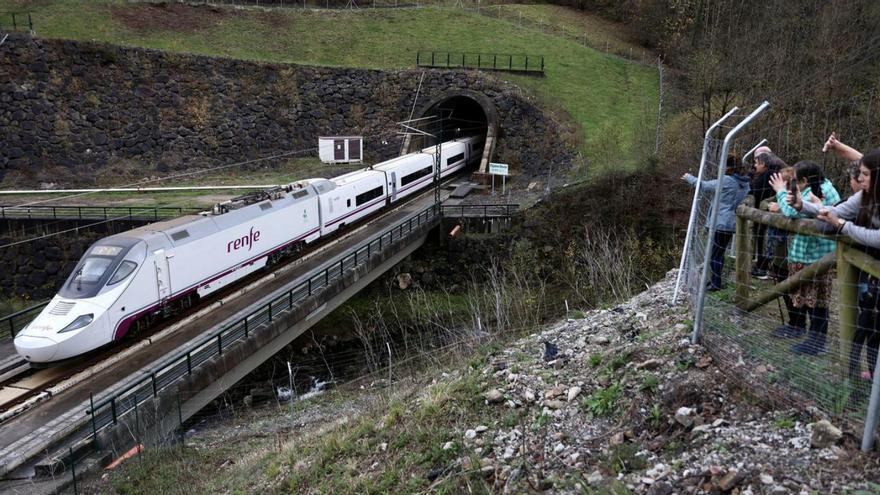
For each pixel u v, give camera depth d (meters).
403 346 23.89
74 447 11.66
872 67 23.84
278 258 23.59
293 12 50.00
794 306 7.15
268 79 41.31
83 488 11.09
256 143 40.59
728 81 29.12
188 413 14.32
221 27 46.59
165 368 14.06
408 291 29.48
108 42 38.44
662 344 8.20
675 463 6.01
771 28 29.83
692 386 6.96
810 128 21.30
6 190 34.84
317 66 42.16
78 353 14.96
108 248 16.66
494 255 30.30
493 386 8.94
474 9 55.09
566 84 42.28
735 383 6.82
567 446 7.04
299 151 41.31
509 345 11.02
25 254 29.38
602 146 34.28
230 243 20.41
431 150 37.59
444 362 14.59
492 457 7.32
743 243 7.82
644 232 28.39
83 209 30.98
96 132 37.44
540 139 38.56
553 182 34.16
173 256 17.84
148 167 38.09
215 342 15.72
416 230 28.34
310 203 25.20
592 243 25.78
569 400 7.90
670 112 35.06
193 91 39.81
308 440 10.55
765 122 22.66
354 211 28.83
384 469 7.86
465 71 41.72
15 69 36.03
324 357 23.42
